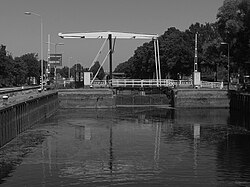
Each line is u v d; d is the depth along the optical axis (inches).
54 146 1277.1
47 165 1013.8
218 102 2861.7
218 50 3186.5
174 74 4328.3
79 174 930.1
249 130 1660.9
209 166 1011.3
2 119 1226.6
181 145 1304.1
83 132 1604.3
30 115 1761.8
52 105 2513.5
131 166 1008.2
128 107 2952.8
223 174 933.8
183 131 1636.3
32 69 4950.8
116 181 873.5
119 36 3041.3
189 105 2869.1
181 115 2336.4
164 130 1669.5
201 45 4087.1
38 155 1134.4
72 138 1444.4
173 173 940.0
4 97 1523.1
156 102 3176.7
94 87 3014.3
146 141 1382.9
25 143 1326.3
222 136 1493.6
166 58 4148.6
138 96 3169.3
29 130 1651.1
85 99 2898.6
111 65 3164.4
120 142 1360.7
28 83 5211.6
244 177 909.8
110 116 2292.1
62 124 1884.8
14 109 1418.6
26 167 993.5
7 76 3555.6
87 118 2178.9
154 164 1030.4
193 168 989.8
